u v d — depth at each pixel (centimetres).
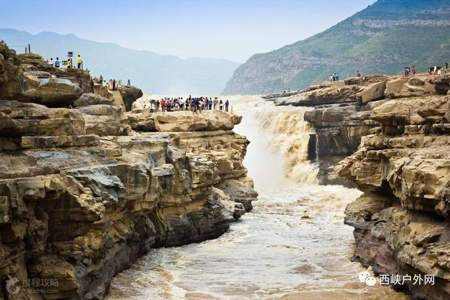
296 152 9106
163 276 4200
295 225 6328
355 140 8362
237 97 12356
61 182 3002
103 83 7375
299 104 10056
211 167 5866
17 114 3152
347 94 9350
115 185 3503
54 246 3073
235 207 6469
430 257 3041
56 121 3412
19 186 2664
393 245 3700
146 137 5078
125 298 3625
